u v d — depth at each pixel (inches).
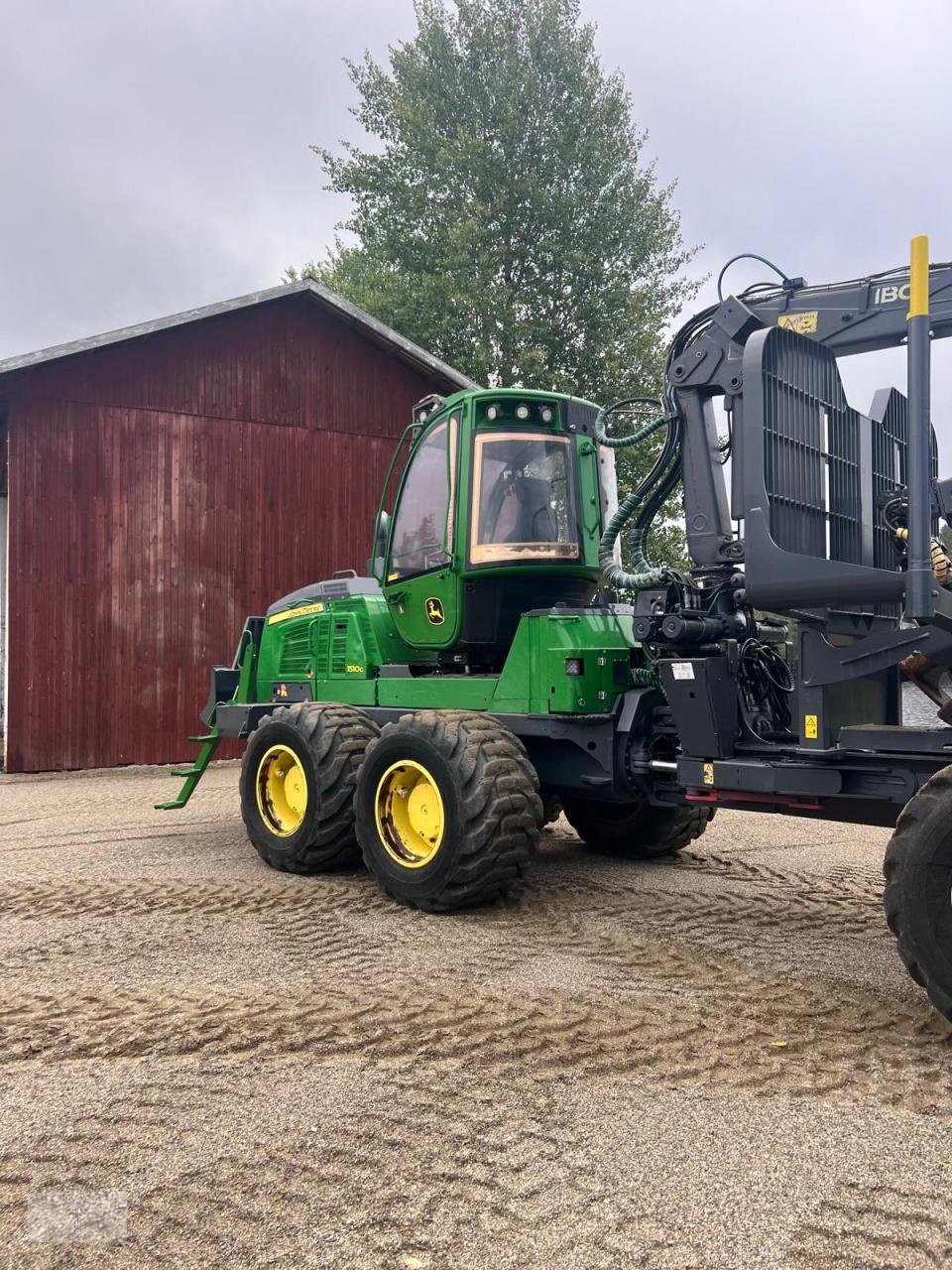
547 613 199.2
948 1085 116.0
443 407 223.1
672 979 153.1
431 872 190.2
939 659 144.2
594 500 223.8
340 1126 106.0
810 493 168.6
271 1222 88.9
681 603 179.5
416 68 847.1
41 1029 133.0
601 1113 108.8
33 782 418.0
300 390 499.2
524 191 808.3
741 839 275.4
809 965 161.0
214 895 206.8
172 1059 123.6
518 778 187.8
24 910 196.4
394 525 235.8
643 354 818.8
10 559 433.7
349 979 152.2
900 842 128.7
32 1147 102.1
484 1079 117.6
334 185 864.9
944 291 161.2
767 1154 100.1
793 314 174.4
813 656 157.6
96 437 451.8
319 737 223.0
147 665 461.1
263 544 487.8
